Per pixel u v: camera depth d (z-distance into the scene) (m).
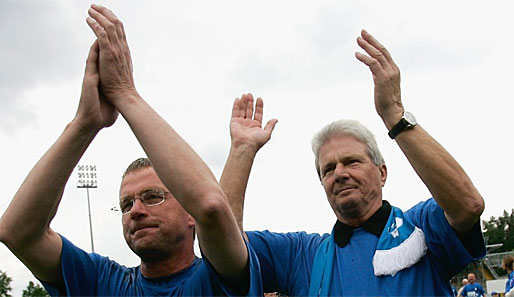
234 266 2.31
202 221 2.10
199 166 2.17
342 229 3.17
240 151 3.11
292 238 3.43
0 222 2.50
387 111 2.83
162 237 2.66
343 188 3.02
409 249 2.87
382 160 3.20
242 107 3.35
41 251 2.62
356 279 2.92
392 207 3.19
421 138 2.75
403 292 2.79
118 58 2.46
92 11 2.53
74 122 2.46
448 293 2.86
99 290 2.83
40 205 2.47
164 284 2.73
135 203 2.69
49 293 2.81
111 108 2.54
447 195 2.67
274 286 3.36
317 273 3.08
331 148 3.11
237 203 2.96
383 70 2.83
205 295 2.51
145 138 2.24
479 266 22.70
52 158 2.45
